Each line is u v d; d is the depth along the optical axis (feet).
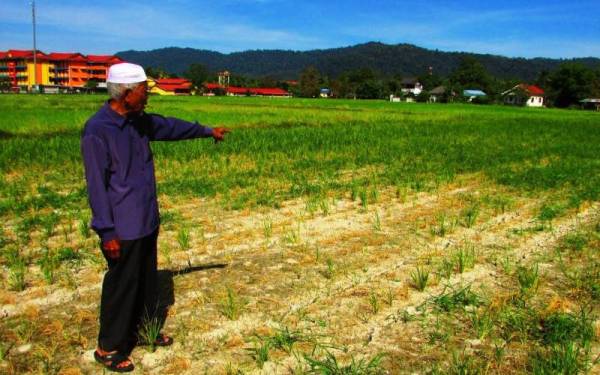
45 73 359.87
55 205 26.00
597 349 12.70
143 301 12.46
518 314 14.39
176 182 31.86
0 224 22.93
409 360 12.14
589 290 16.26
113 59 370.73
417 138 63.41
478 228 23.52
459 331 13.56
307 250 19.89
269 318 14.07
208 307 14.67
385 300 15.34
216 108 128.67
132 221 11.25
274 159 42.96
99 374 11.46
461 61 444.14
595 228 23.80
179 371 11.57
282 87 497.05
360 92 398.83
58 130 63.98
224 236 21.52
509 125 95.61
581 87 323.57
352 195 29.04
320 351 12.44
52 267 17.03
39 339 12.79
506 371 11.74
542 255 19.88
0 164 37.83
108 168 10.98
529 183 34.06
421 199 29.53
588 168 40.68
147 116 12.13
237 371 11.53
